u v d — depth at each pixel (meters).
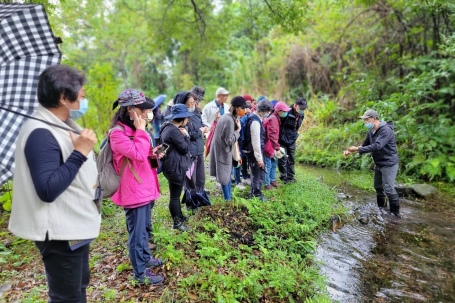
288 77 13.37
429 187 6.67
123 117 2.72
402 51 10.02
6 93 1.81
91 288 3.00
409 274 3.90
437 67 8.45
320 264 4.07
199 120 4.77
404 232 5.00
